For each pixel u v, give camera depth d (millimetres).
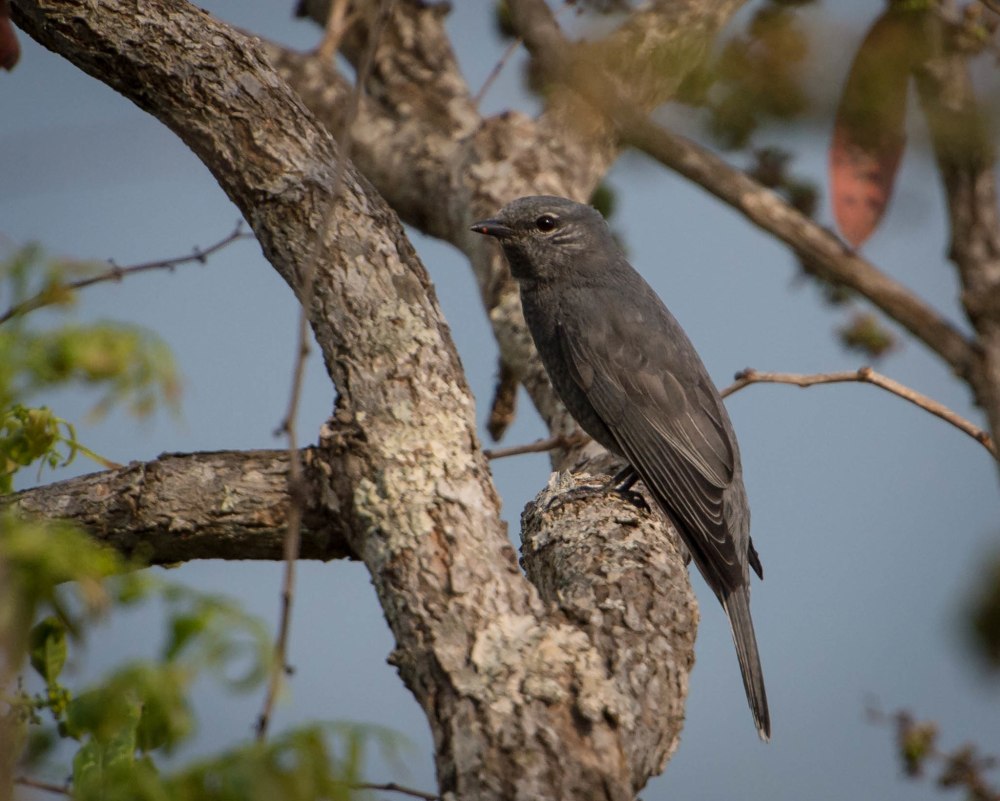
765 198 6801
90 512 9375
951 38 6199
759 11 5391
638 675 8344
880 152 6172
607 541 9914
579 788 7219
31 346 6754
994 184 7492
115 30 9609
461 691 7664
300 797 5160
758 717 11156
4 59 7703
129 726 5609
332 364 9398
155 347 7020
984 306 7293
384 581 8438
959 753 10328
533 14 6707
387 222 9898
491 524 8672
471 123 16734
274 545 9422
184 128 9836
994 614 7074
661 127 6520
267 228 9734
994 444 7082
